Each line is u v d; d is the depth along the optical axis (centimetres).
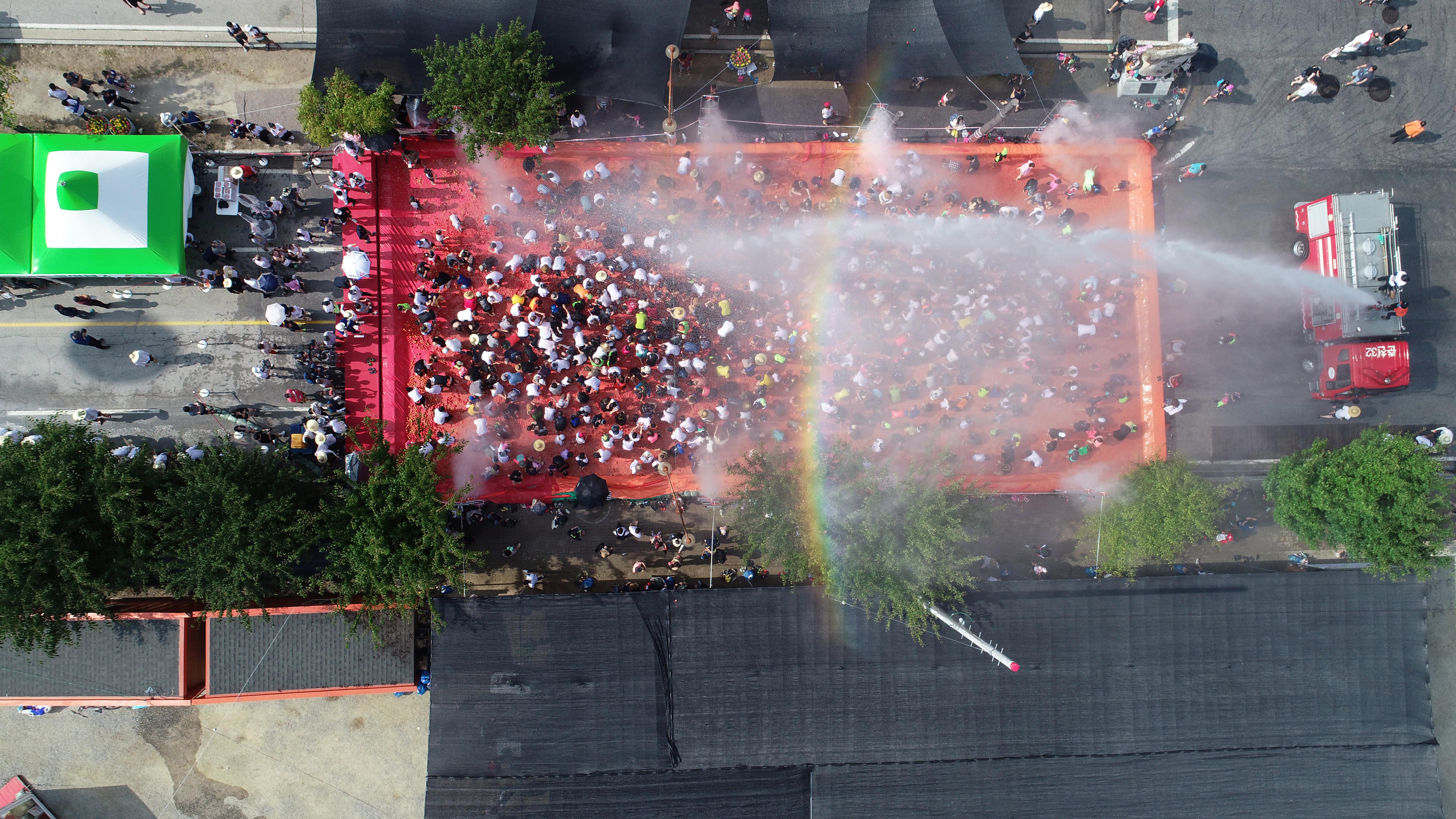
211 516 1880
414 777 2311
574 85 2233
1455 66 2448
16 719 2248
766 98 2419
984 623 2189
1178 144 2462
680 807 2131
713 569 2331
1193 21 2467
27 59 2286
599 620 2150
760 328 2370
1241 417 2417
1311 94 2452
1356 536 2098
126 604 2161
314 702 2298
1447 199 2444
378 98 2050
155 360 2269
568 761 2120
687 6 2222
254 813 2292
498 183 2348
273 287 2155
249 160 2305
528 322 2170
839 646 2166
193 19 2327
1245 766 2203
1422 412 2422
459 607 2131
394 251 2291
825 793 2155
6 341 2238
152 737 2270
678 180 2403
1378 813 2205
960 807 2164
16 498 1825
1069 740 2186
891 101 2434
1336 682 2228
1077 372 2406
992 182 2445
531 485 2280
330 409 2206
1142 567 2373
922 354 2386
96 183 2055
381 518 1873
